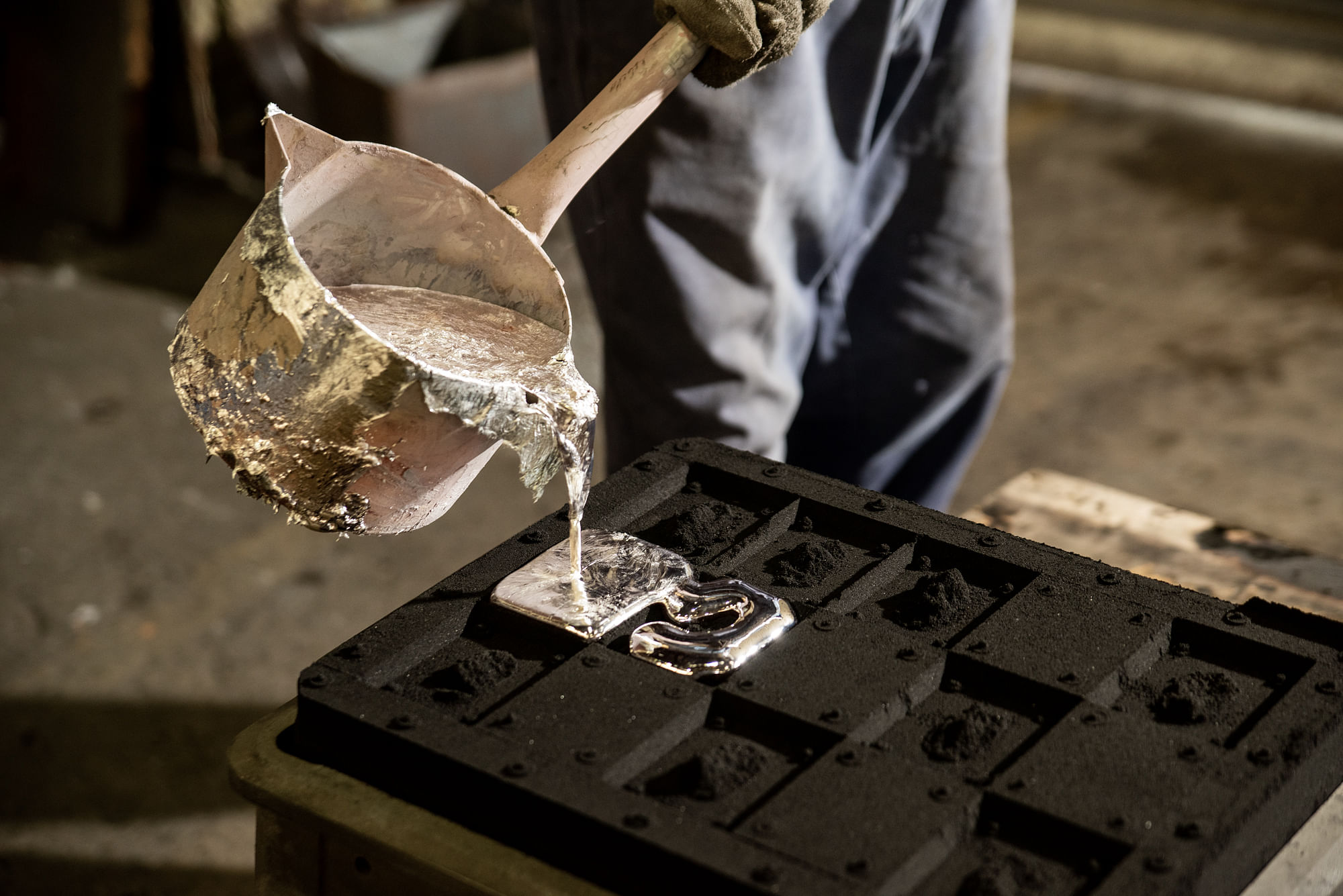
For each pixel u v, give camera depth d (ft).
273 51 12.67
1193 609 3.53
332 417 2.84
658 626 3.39
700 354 5.25
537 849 2.87
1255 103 15.30
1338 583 4.65
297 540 8.55
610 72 4.95
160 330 10.89
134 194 12.29
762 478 4.00
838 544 3.82
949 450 6.46
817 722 3.08
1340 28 15.20
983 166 5.79
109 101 12.10
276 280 2.82
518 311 3.41
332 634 7.79
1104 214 13.14
